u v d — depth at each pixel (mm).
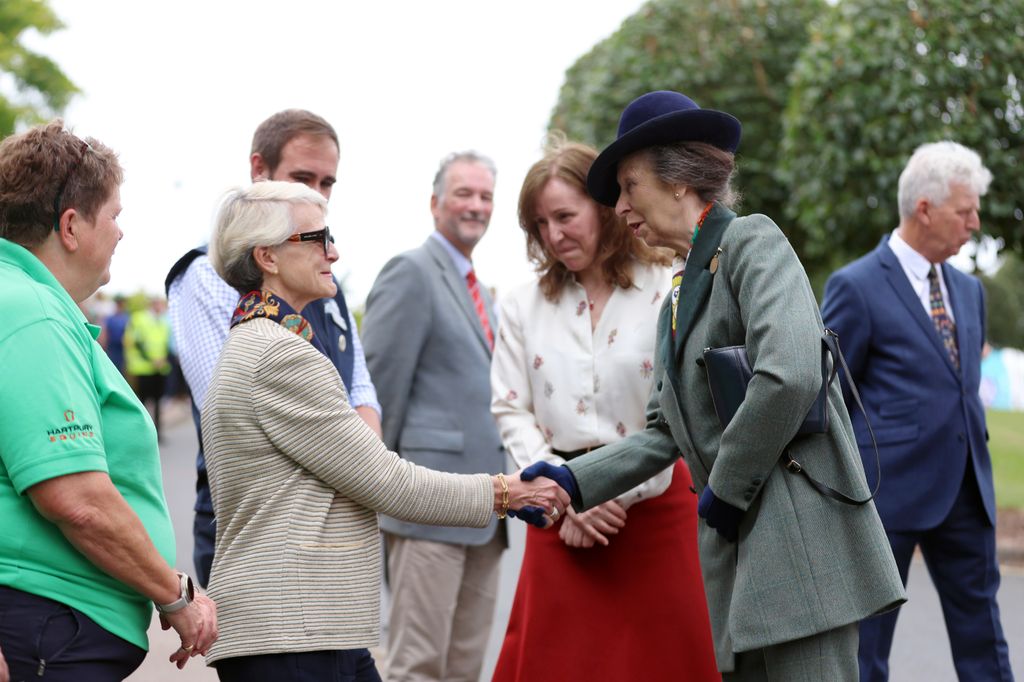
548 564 3994
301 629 2902
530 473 3461
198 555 3959
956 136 8852
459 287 5160
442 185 5250
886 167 9109
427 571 4855
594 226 3951
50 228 2777
